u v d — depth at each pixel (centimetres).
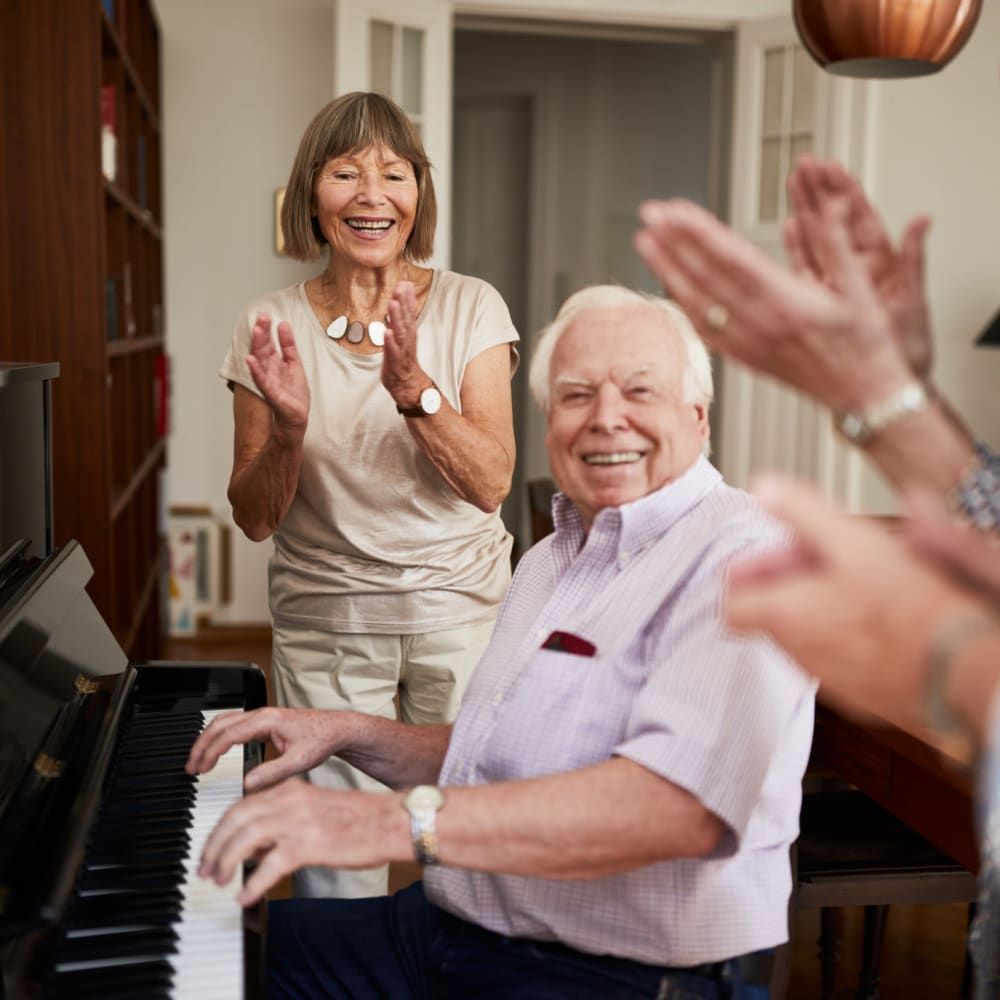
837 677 69
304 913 164
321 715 159
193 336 528
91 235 293
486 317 215
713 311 76
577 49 707
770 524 129
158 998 102
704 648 122
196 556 523
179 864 124
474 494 202
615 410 136
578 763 131
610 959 132
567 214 717
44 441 187
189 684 175
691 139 723
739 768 118
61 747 137
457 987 137
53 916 103
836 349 75
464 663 216
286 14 517
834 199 85
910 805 185
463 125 730
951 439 77
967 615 66
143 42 464
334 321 212
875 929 232
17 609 146
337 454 208
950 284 550
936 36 183
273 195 525
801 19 191
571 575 141
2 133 290
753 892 131
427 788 119
